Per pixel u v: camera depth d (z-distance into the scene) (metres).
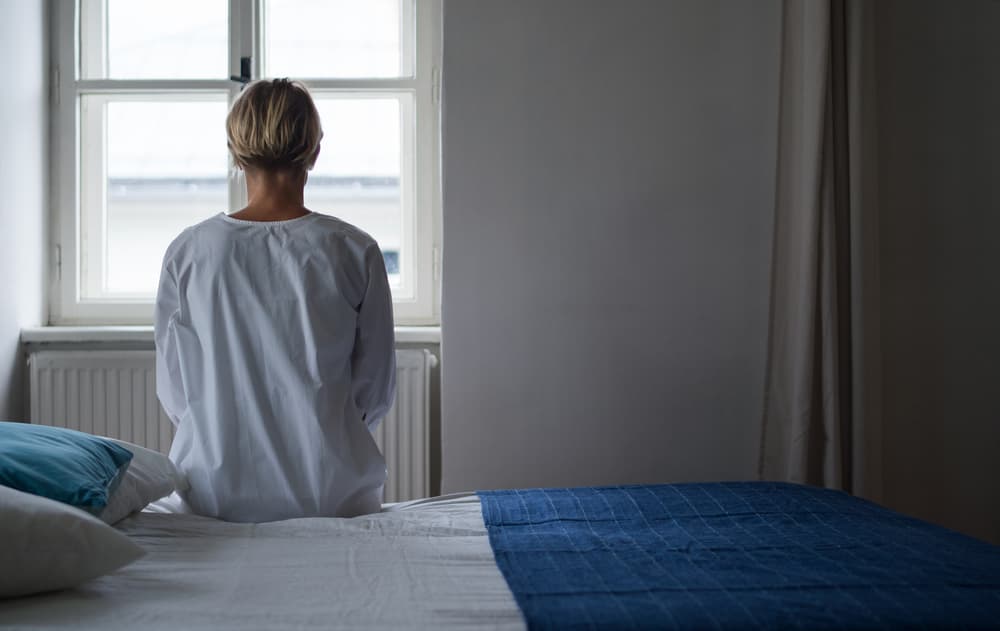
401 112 2.84
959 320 2.70
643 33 2.59
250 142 1.55
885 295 2.70
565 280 2.59
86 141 2.82
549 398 2.59
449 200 2.57
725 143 2.61
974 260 2.70
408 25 2.82
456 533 1.40
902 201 2.69
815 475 2.52
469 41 2.57
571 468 2.60
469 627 0.98
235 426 1.52
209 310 1.53
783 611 1.00
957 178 2.70
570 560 1.23
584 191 2.59
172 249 1.57
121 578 1.16
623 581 1.13
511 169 2.58
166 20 2.80
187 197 2.85
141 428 2.57
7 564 1.04
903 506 2.71
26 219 2.60
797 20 2.51
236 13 2.75
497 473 2.58
